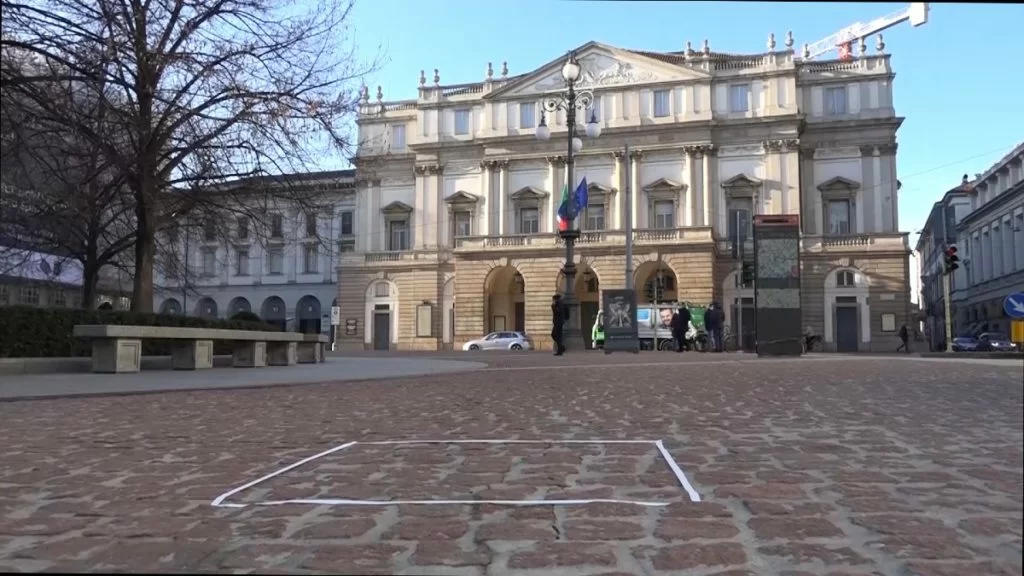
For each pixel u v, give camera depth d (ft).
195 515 14.37
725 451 19.33
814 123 174.60
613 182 178.60
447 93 194.90
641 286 171.53
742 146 172.65
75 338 58.08
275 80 63.98
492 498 15.03
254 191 71.05
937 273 116.57
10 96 50.42
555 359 71.10
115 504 15.37
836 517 12.87
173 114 62.39
